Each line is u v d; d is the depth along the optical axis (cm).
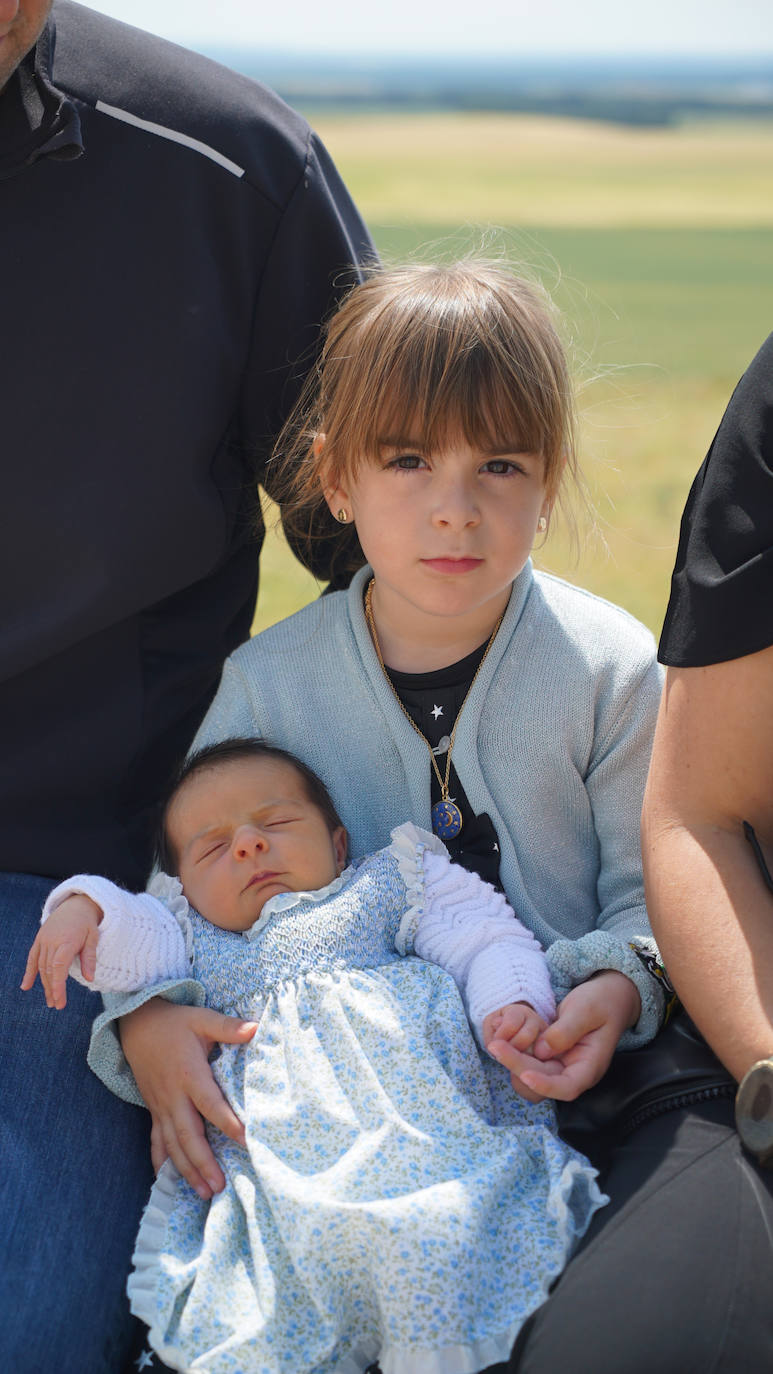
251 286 210
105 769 211
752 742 158
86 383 200
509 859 193
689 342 1368
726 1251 136
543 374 186
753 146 7044
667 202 3497
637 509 714
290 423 215
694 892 158
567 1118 171
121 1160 176
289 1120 163
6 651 202
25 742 208
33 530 201
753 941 153
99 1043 180
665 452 881
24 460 200
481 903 185
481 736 195
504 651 196
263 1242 153
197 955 184
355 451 188
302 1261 149
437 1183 154
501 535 184
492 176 4138
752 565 154
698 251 2344
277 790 192
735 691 158
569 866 197
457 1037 170
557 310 203
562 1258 146
